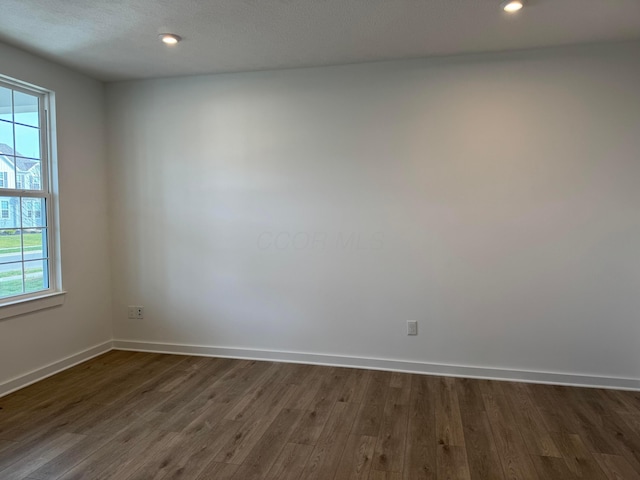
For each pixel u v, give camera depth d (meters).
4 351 3.08
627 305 3.16
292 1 2.46
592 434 2.52
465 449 2.36
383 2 2.47
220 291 3.89
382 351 3.58
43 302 3.36
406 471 2.17
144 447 2.39
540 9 2.57
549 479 2.10
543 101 3.22
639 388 3.15
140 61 3.45
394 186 3.50
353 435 2.52
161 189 3.97
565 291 3.25
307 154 3.66
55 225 3.52
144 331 4.09
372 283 3.58
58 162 3.51
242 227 3.82
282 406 2.90
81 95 3.75
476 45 3.13
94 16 2.65
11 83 3.19
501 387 3.21
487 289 3.38
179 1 2.46
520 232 3.30
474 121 3.33
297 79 3.64
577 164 3.19
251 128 3.76
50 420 2.70
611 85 3.11
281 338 3.79
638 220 3.12
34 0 2.44
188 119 3.88
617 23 2.77
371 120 3.51
